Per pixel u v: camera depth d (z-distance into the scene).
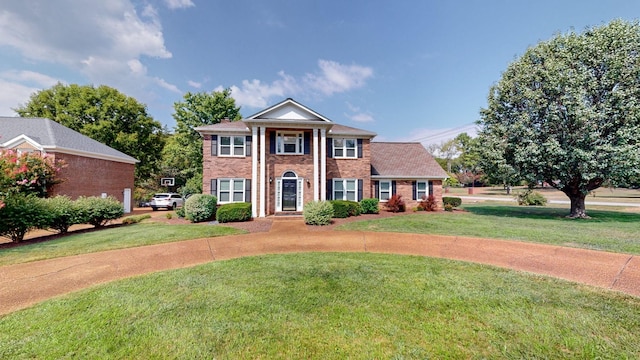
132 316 4.10
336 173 18.25
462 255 7.65
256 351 3.28
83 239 9.66
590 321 3.94
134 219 15.17
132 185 23.72
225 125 18.11
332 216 13.88
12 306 4.50
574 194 15.64
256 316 4.11
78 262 6.99
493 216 15.88
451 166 66.12
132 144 30.84
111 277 5.93
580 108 13.07
